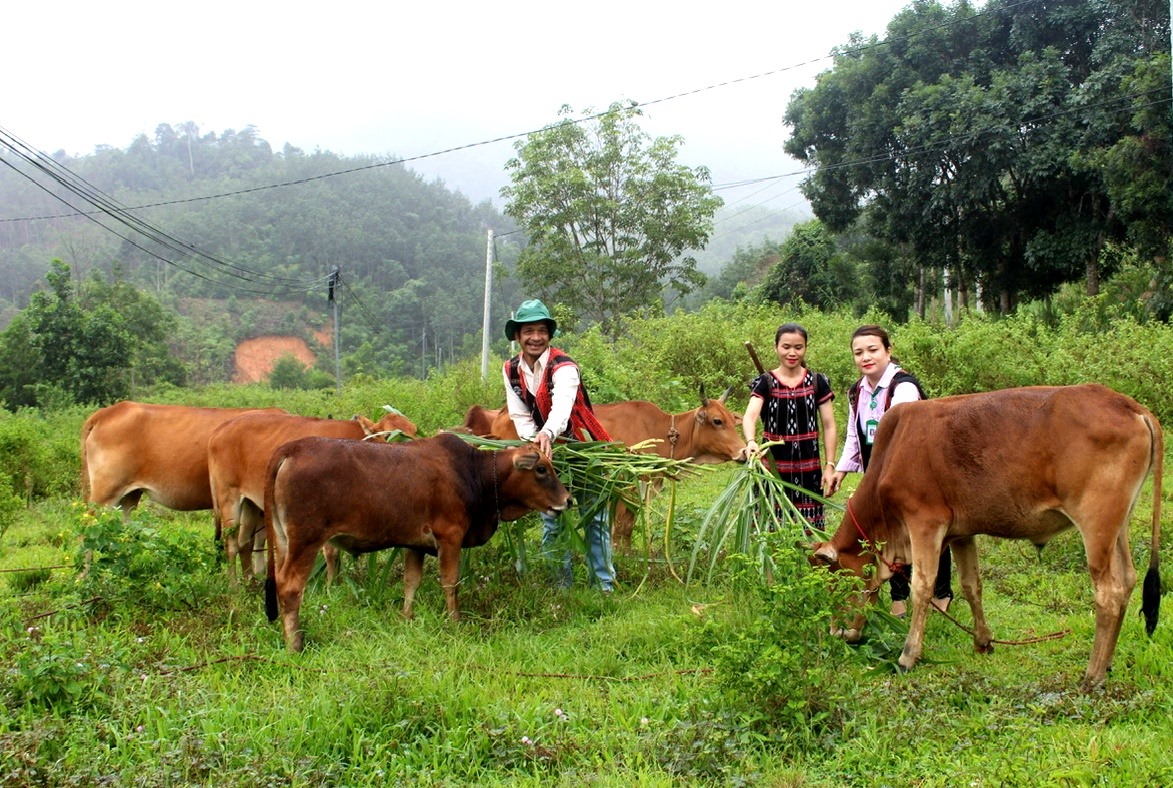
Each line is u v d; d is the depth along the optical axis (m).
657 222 30.66
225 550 6.82
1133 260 23.34
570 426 6.79
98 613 5.79
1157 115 18.70
